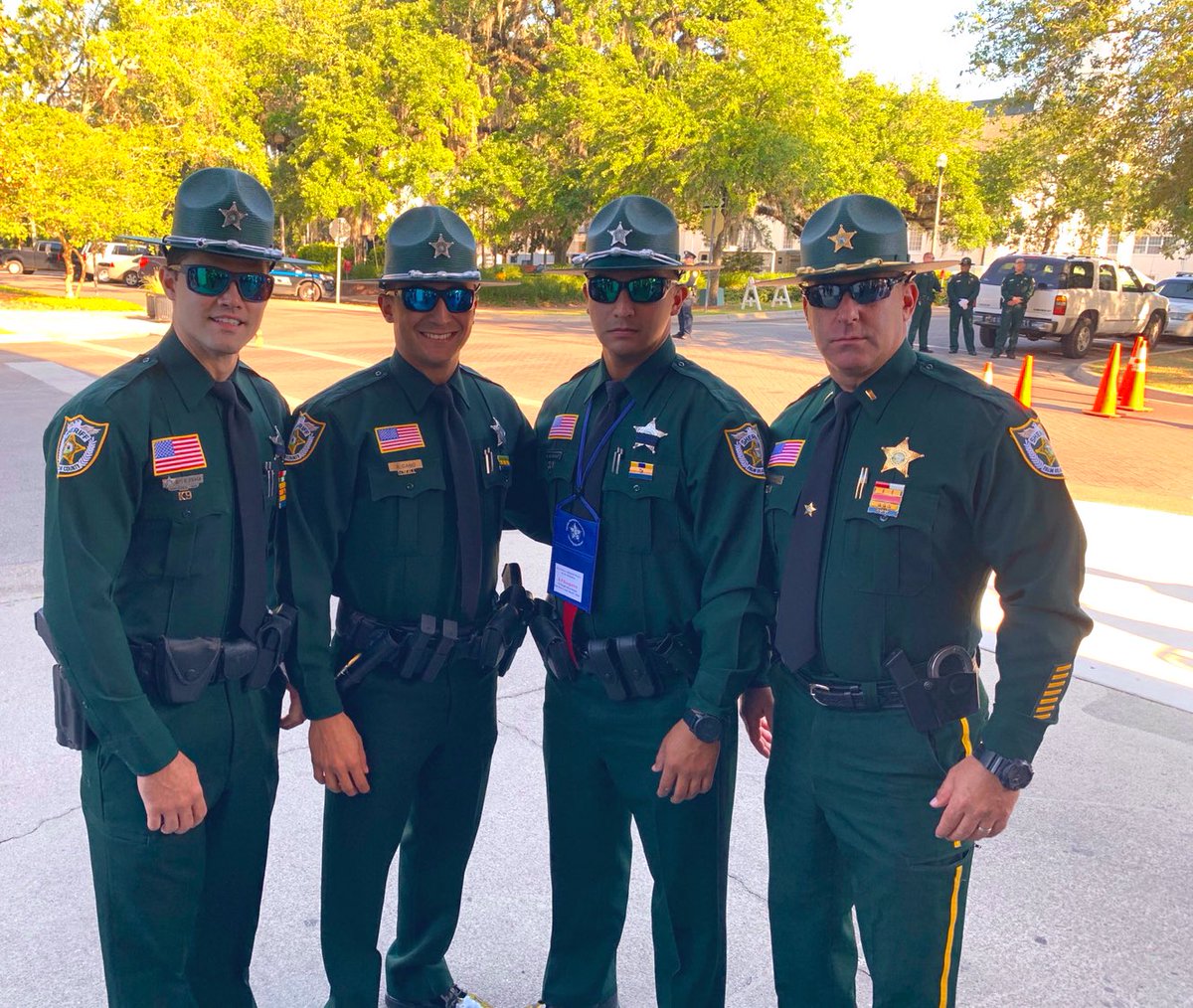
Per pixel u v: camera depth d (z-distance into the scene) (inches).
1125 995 98.0
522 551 236.1
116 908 75.1
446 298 82.3
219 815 79.7
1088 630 70.4
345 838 88.0
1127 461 358.0
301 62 1306.6
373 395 85.4
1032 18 658.8
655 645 84.4
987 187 1408.7
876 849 73.5
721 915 89.6
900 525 71.7
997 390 73.1
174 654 73.5
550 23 1448.1
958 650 72.8
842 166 1171.9
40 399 437.7
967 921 109.0
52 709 151.0
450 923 96.5
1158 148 634.8
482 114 1339.8
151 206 962.7
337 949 89.9
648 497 83.2
